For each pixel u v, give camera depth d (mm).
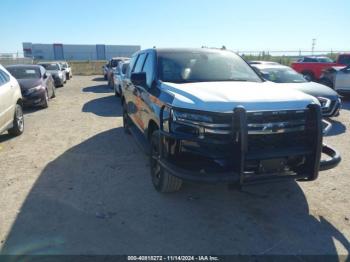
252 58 34812
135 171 5238
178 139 3617
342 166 5477
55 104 12664
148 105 4719
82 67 44250
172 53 5176
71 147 6605
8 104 6805
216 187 4605
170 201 4203
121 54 72625
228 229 3572
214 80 4715
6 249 3205
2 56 41125
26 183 4789
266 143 3521
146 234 3467
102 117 9883
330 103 8445
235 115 3324
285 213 3918
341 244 3301
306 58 20500
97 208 4023
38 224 3656
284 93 3879
